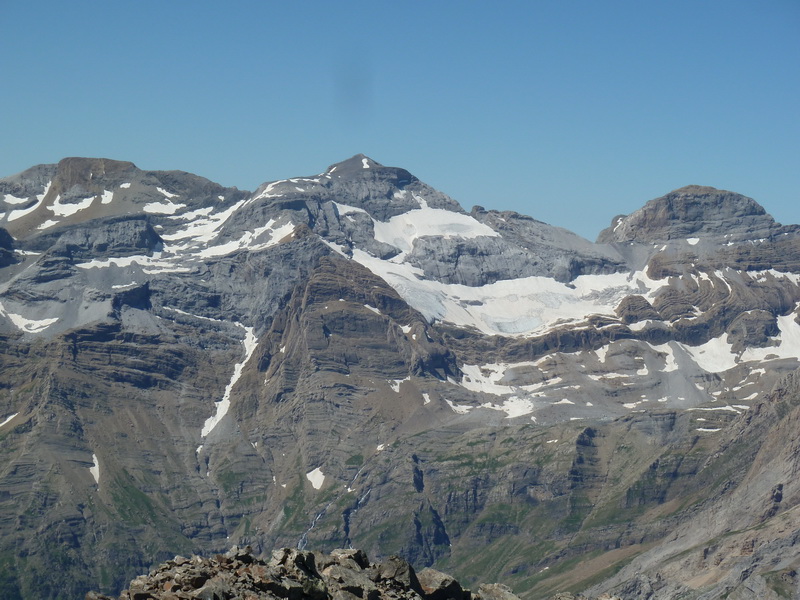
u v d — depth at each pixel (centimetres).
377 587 9156
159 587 8369
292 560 8962
